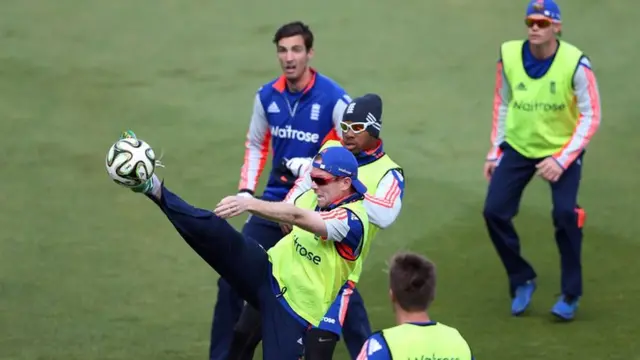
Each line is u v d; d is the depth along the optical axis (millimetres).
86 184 35750
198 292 28641
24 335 25828
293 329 19156
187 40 49844
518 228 32906
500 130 27891
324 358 21344
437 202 34844
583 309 27531
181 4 54781
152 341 25766
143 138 39500
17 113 41531
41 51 48219
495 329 26500
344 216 18656
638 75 45438
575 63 26344
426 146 39406
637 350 25219
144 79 45469
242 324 21875
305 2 54781
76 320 26750
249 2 54750
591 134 26281
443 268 30281
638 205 34250
